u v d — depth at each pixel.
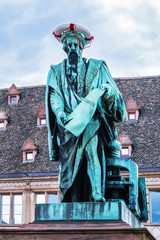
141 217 6.38
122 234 5.25
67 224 5.58
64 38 6.37
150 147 36.69
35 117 41.12
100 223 5.55
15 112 41.72
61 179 6.02
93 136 5.98
